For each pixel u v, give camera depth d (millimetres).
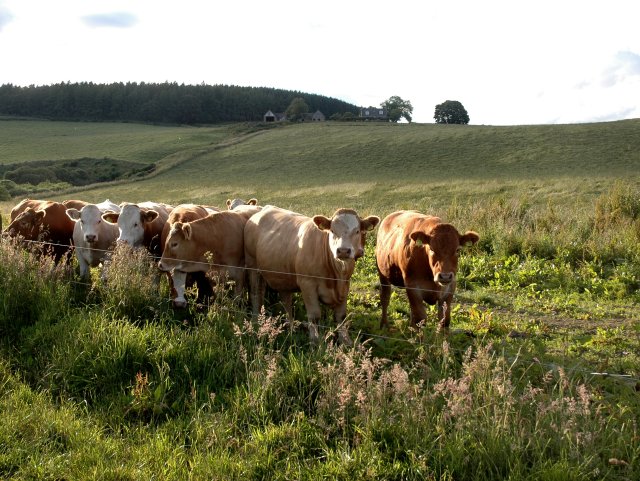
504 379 5426
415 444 5027
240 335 7078
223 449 5219
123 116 149750
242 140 90250
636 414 5820
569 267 12031
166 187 59000
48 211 11031
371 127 94875
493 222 15672
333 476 4809
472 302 10383
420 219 8039
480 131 74188
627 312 9648
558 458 4891
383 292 8953
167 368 6375
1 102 150875
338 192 39719
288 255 8164
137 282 8094
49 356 6797
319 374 6094
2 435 5250
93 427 5582
